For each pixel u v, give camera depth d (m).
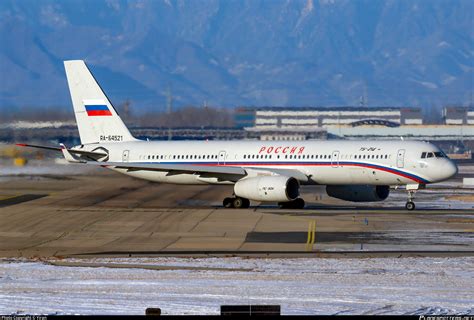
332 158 170.38
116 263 101.81
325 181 172.62
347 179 170.88
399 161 166.50
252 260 103.75
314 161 171.50
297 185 170.25
